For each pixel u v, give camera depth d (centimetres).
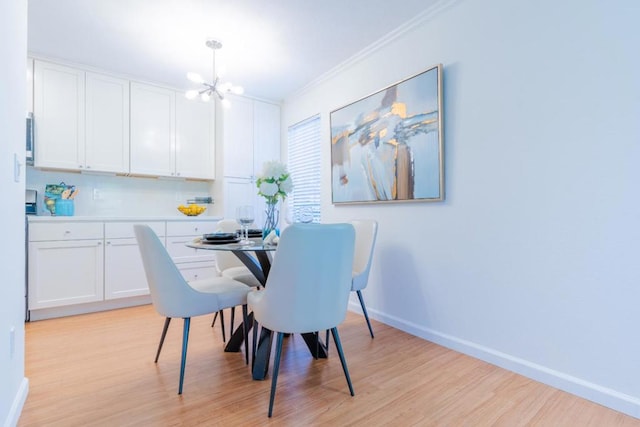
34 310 273
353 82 306
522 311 185
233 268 274
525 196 184
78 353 208
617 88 152
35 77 292
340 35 263
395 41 262
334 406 152
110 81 329
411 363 198
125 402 154
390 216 267
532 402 157
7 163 128
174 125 367
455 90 219
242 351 213
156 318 281
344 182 308
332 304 153
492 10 199
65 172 329
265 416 144
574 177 165
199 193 408
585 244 162
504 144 193
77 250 287
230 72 333
